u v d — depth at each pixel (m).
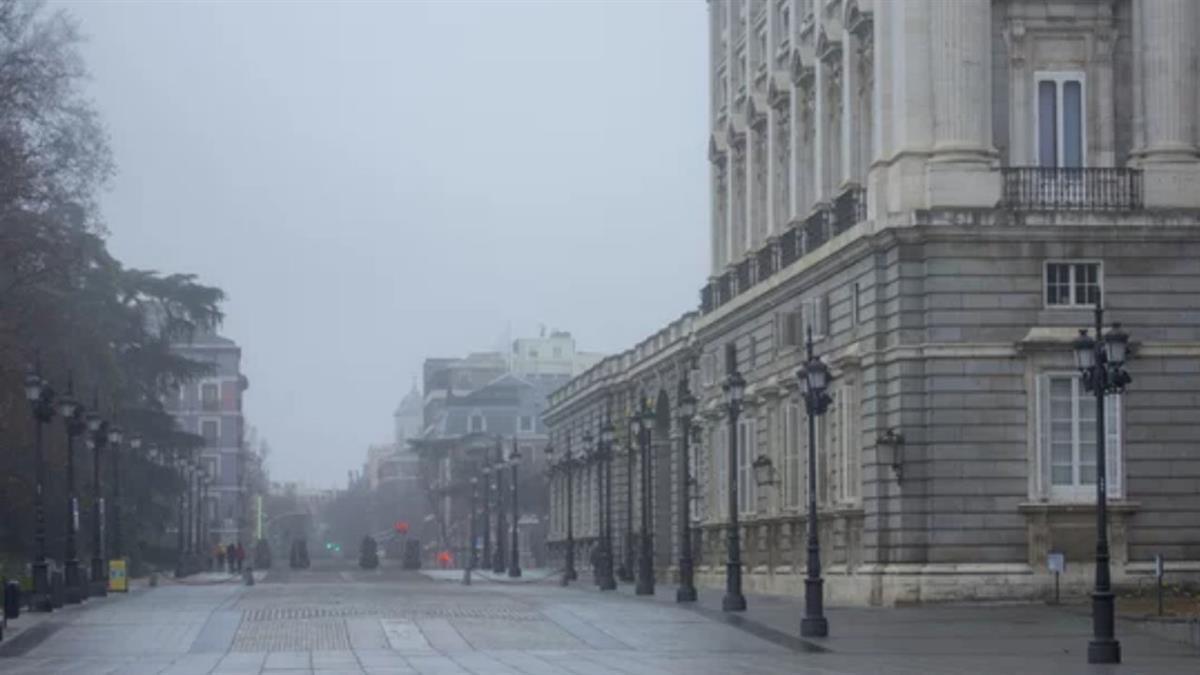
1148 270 55.16
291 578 106.56
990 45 56.34
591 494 118.06
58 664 38.34
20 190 77.19
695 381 87.50
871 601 56.22
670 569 92.94
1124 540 54.84
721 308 78.69
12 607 51.56
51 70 78.06
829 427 62.25
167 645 43.22
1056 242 55.03
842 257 59.50
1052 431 55.12
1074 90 56.97
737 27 82.56
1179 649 40.03
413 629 47.03
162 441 117.19
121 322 113.19
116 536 83.12
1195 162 55.72
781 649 41.59
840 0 64.94
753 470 73.12
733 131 81.88
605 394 113.50
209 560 140.12
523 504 181.75
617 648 42.22
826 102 66.50
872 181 57.38
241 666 37.38
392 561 193.25
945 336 54.91
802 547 66.88
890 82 57.12
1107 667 35.75
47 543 93.06
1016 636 43.81
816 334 63.59
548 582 93.81
